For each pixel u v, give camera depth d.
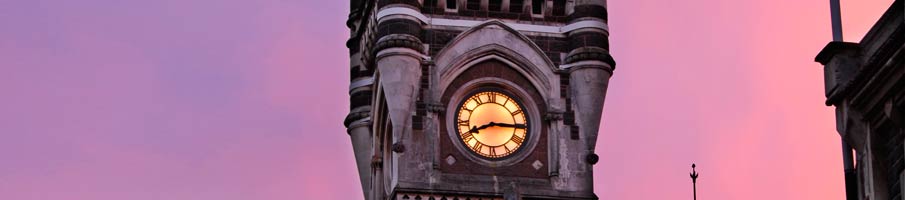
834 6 38.38
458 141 74.50
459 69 75.44
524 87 75.94
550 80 75.81
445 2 76.44
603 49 76.25
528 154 74.75
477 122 75.06
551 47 76.38
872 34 36.72
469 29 75.81
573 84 75.81
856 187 37.56
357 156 80.69
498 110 75.50
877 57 35.28
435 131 74.31
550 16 77.00
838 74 36.94
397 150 73.50
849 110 36.53
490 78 75.69
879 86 35.50
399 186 73.06
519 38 76.12
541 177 74.50
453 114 74.94
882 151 36.09
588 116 75.25
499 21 76.38
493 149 74.75
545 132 75.25
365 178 80.31
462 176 73.88
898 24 35.91
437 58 75.31
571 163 74.69
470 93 75.44
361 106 81.44
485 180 73.94
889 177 35.84
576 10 76.88
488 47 75.81
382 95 76.62
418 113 74.44
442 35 75.81
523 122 75.44
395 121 73.94
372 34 78.38
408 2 75.50
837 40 38.12
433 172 73.62
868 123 36.31
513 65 75.94
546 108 75.38
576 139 75.06
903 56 34.44
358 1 84.06
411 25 75.19
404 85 74.38
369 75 81.69
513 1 76.81
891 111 35.28
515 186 71.31
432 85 74.94
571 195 74.12
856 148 36.66
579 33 76.31
